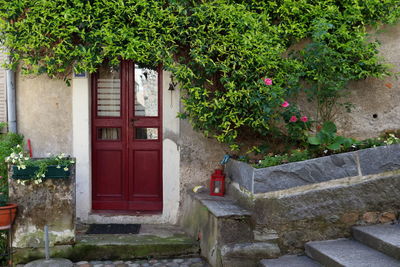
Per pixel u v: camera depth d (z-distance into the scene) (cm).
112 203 486
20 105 462
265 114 414
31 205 384
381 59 475
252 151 455
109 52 430
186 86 427
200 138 473
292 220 355
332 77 445
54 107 464
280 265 329
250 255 345
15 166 373
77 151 465
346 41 458
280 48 439
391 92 485
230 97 408
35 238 385
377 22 475
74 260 389
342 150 400
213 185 443
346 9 457
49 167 378
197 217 417
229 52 412
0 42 436
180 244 400
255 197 354
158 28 423
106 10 418
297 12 447
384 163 367
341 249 330
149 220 473
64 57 433
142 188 489
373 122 485
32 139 463
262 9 451
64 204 388
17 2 410
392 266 287
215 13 411
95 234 425
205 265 377
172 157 472
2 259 388
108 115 486
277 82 430
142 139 488
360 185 363
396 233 335
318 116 476
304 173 359
